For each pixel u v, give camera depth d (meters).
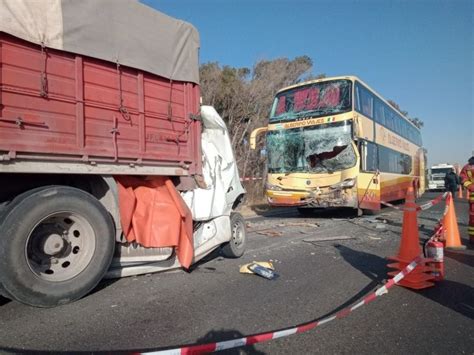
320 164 12.57
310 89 13.14
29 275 3.87
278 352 3.25
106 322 3.82
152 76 5.28
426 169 29.22
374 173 13.37
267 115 24.25
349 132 12.06
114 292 4.78
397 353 3.28
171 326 3.76
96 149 4.52
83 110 4.42
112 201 4.76
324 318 4.04
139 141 5.04
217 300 4.56
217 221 6.14
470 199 8.27
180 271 5.90
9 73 3.82
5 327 3.65
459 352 3.31
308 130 12.80
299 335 3.60
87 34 4.45
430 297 4.73
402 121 19.14
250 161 23.11
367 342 3.47
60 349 3.23
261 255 7.19
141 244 4.98
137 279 5.39
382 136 14.92
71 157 4.31
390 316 4.11
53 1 4.16
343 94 12.43
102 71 4.66
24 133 3.91
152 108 5.26
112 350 3.23
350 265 6.39
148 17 5.19
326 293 4.90
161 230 5.04
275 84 25.70
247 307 4.34
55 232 4.24
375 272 5.94
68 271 4.25
